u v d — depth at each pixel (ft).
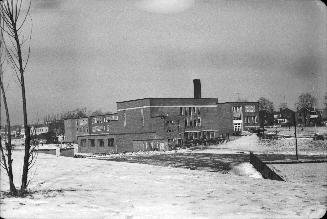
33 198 36.27
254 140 212.64
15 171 58.34
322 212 33.60
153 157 146.20
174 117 224.12
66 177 55.06
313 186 53.26
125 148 221.87
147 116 227.81
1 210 30.55
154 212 32.71
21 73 37.40
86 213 30.94
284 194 44.19
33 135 40.04
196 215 31.86
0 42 36.29
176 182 53.36
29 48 37.35
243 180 58.75
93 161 87.86
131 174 61.72
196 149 195.93
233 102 270.67
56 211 31.01
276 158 137.28
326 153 155.94
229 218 31.12
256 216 31.94
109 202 36.42
